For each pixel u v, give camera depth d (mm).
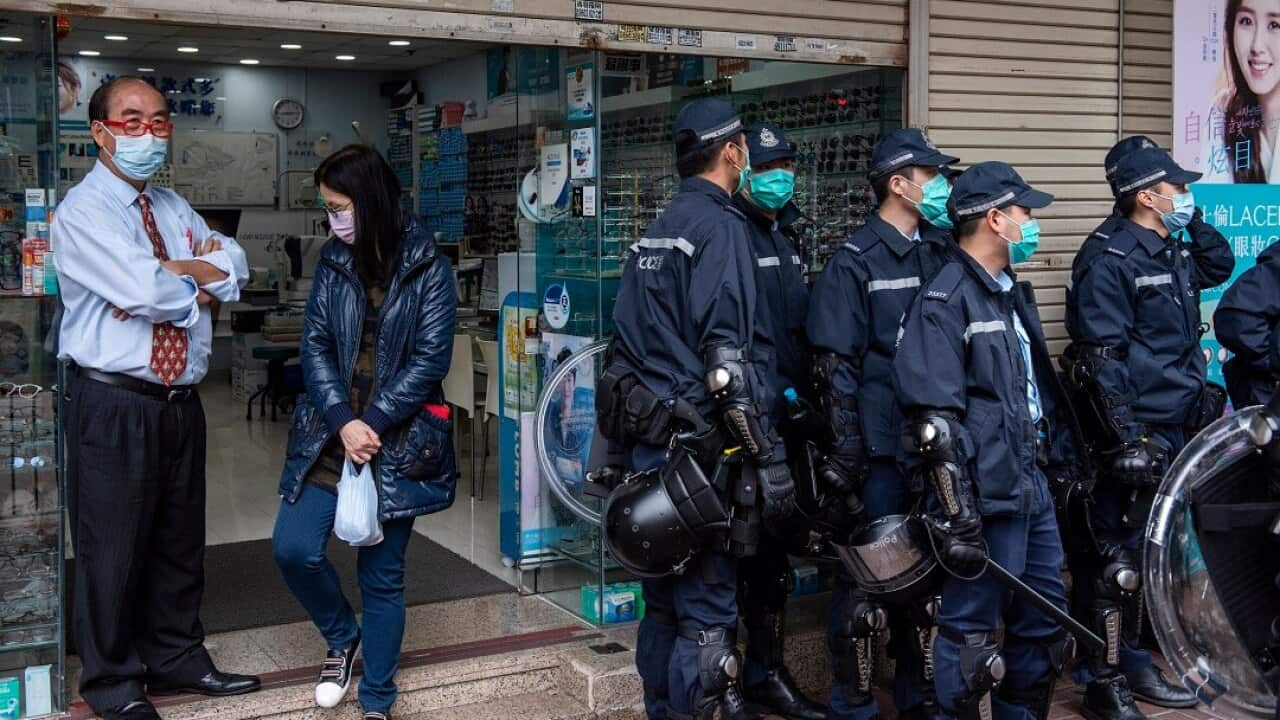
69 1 4066
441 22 4734
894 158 4562
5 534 4117
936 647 4105
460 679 4695
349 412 4199
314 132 13992
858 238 4613
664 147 5359
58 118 4113
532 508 5637
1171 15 6441
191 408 4289
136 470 4082
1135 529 5035
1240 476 3301
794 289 4742
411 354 4281
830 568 5680
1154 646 5648
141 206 4176
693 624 4059
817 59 5574
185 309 4082
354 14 4570
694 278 3955
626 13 5121
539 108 5520
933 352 3951
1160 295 5074
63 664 4195
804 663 5195
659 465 4074
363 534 4098
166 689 4402
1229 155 6574
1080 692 5227
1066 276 6301
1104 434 5008
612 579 5223
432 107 12320
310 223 14094
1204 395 5227
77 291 4043
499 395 6047
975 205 4109
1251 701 3299
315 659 4766
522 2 4895
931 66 5848
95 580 4070
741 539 3928
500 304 5988
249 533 6828
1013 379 4023
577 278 5367
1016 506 3984
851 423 4480
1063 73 6195
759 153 4516
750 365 3912
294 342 10656
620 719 4703
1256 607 3271
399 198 4375
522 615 5367
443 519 7188
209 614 5332
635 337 4125
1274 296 5117
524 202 5641
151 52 12312
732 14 5355
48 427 4137
